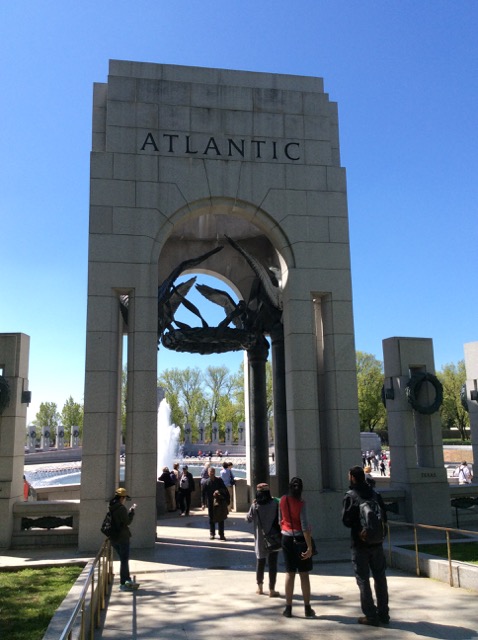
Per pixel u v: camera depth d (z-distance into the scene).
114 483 12.88
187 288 17.02
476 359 18.20
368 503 6.73
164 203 13.86
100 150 14.32
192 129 14.41
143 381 12.84
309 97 15.27
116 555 11.34
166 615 7.21
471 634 6.27
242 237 18.89
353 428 13.79
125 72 14.35
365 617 6.68
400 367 15.25
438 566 8.92
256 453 17.61
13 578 8.92
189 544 12.77
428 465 15.02
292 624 6.73
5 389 12.55
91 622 6.05
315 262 14.45
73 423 92.56
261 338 17.48
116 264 13.30
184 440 73.81
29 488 17.62
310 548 7.05
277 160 14.73
